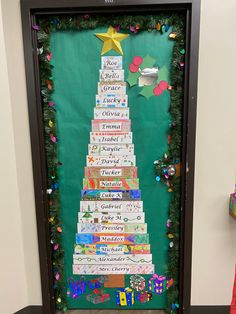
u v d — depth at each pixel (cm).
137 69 165
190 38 152
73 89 169
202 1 149
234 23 151
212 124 162
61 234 186
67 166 178
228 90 158
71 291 195
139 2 150
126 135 173
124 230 184
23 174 171
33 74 159
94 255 188
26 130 166
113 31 162
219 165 166
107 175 178
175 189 175
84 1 151
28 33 155
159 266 188
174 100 165
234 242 174
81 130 174
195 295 182
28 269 181
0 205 165
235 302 177
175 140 169
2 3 153
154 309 195
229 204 169
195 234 174
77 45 165
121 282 192
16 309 179
